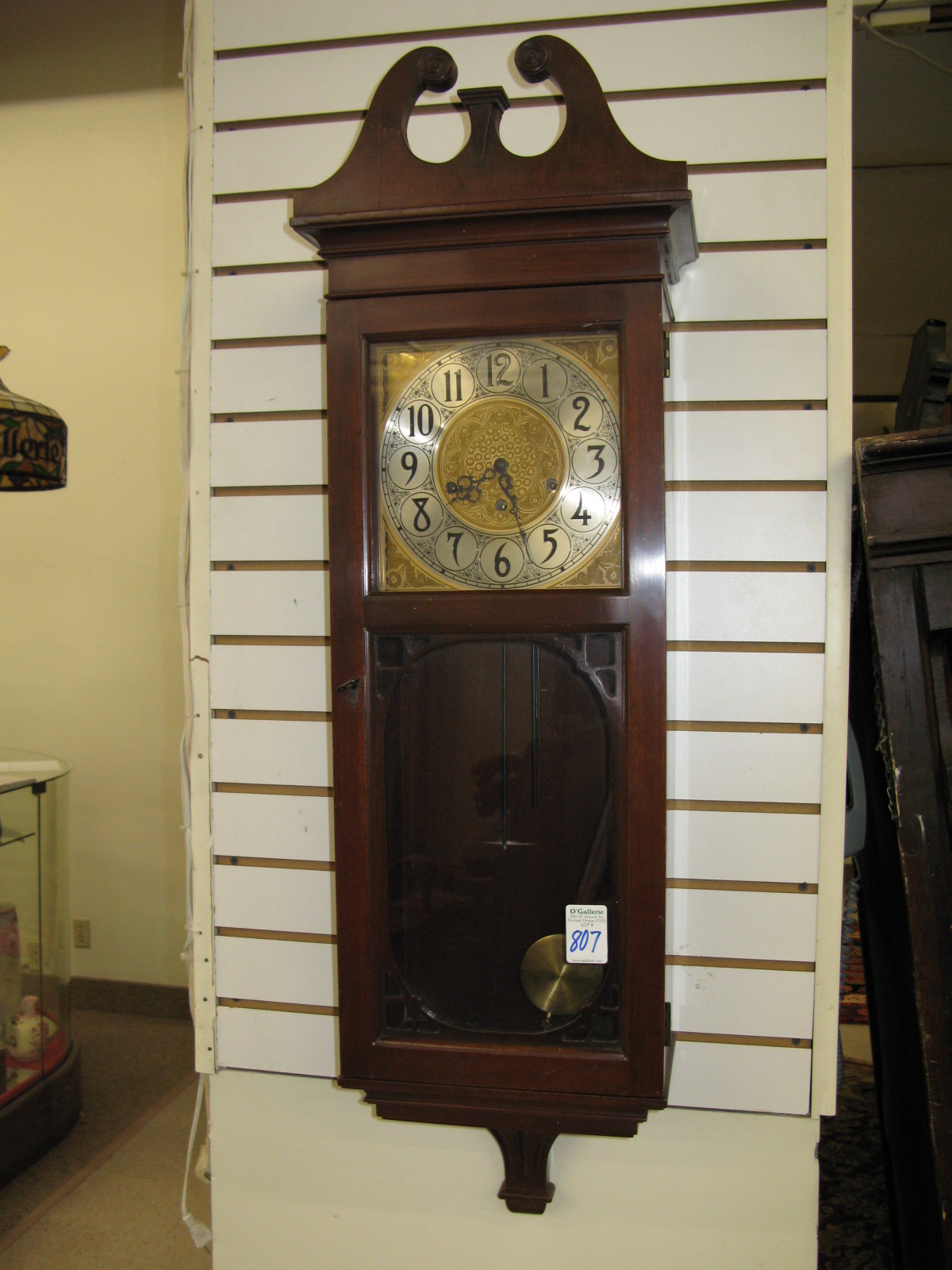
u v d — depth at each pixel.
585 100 1.22
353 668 1.30
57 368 3.00
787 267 1.37
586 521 1.26
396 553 1.30
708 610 1.40
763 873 1.39
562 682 1.27
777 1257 1.41
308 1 1.47
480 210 1.21
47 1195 2.11
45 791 2.32
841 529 1.37
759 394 1.38
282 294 1.49
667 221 1.20
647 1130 1.43
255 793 1.51
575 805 1.28
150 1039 2.86
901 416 1.86
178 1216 2.03
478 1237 1.48
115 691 3.00
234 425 1.50
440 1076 1.30
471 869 1.30
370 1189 1.51
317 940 1.50
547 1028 1.29
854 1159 2.07
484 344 1.28
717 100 1.38
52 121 2.95
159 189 2.88
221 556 1.51
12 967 2.24
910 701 1.35
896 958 1.50
